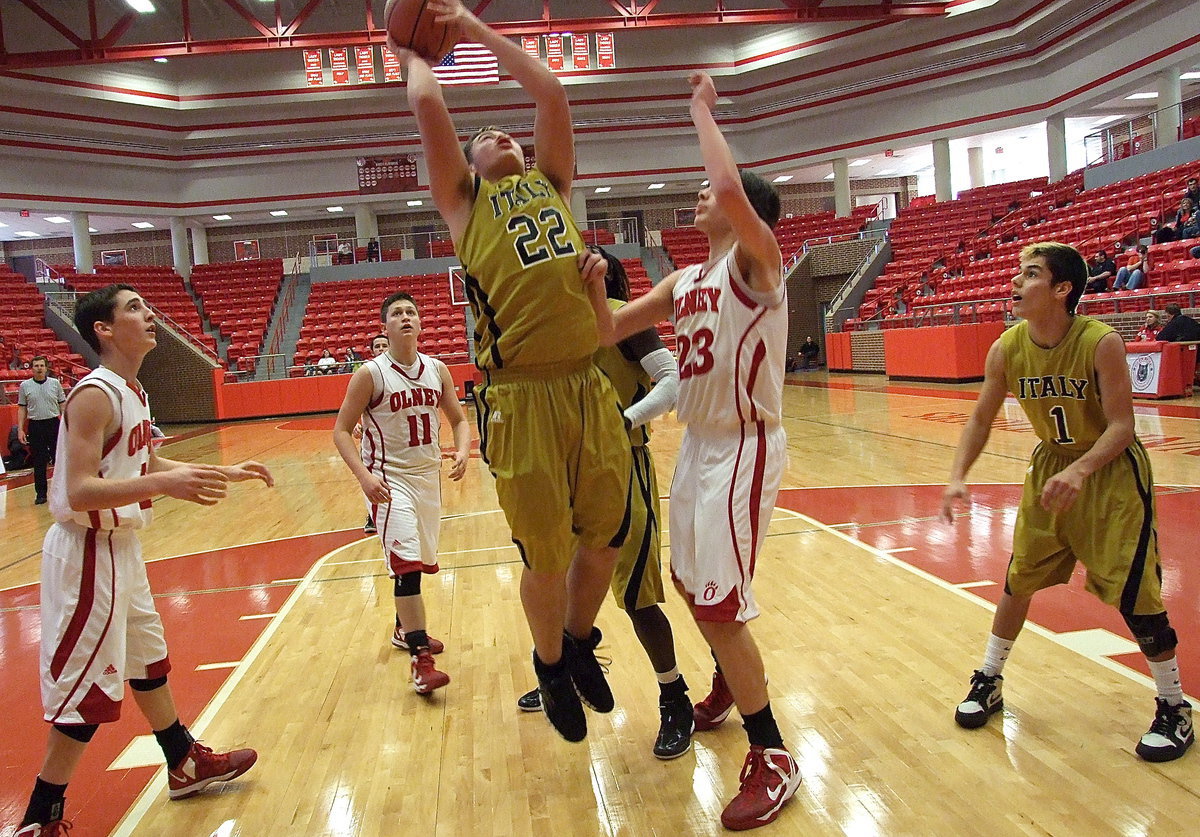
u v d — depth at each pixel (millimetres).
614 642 3617
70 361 18094
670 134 25188
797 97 24703
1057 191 20469
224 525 7145
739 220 2037
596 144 25078
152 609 2479
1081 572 4074
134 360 2422
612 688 3115
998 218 21844
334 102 23703
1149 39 18734
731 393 2230
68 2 21250
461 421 3863
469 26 2121
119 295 2373
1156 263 13336
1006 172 30547
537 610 2221
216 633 4094
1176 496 5387
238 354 21016
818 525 5473
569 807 2297
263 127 23953
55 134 21906
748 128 25297
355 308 22297
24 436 8898
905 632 3455
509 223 2031
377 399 3564
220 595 4812
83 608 2234
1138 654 3066
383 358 3611
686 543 2312
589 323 2072
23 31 20984
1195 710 2559
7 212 23375
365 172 24531
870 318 19906
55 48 21250
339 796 2434
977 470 6914
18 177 21453
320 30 22781
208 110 23375
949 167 23391
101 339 2361
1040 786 2217
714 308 2242
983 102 22719
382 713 3031
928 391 13977
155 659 2451
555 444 2094
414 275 23891
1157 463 6480
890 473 7121
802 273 23375
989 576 4160
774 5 23906
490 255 2035
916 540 4941
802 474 7383
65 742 2215
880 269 22188
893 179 31250
